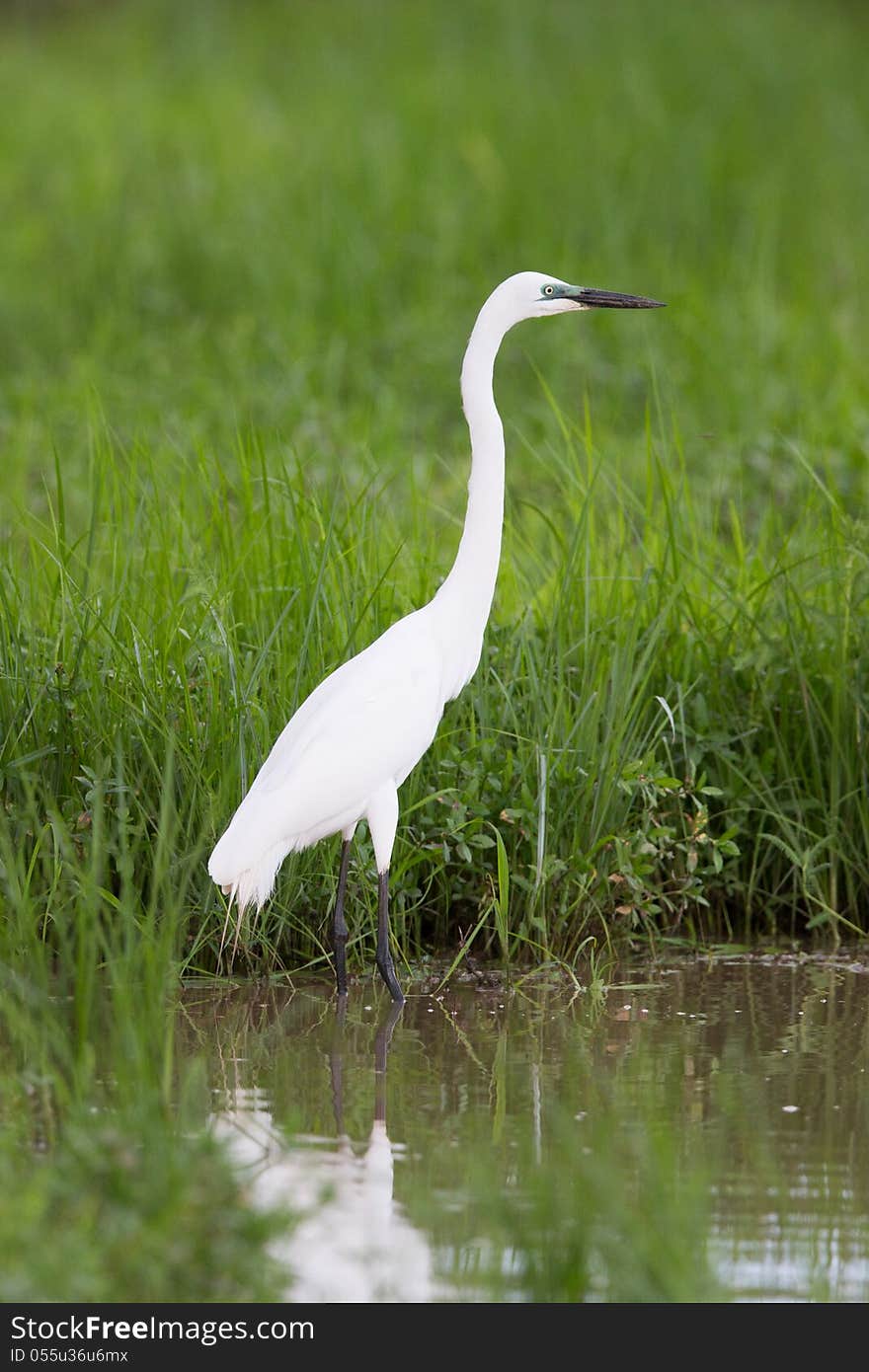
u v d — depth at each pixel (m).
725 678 12.02
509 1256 6.52
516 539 14.30
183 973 10.23
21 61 38.47
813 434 17.02
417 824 10.87
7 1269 5.84
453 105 31.69
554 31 40.06
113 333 22.22
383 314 22.86
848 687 11.63
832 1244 6.62
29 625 11.16
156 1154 6.62
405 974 10.43
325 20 42.69
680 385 20.19
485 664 11.53
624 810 11.03
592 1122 7.88
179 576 12.08
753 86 34.78
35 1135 7.29
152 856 9.95
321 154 28.47
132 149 29.25
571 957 10.74
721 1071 8.64
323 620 11.32
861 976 10.42
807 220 26.55
